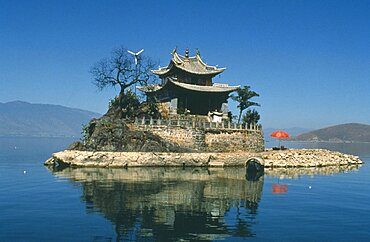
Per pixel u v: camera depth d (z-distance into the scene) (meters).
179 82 78.81
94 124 66.75
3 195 33.44
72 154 60.62
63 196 33.00
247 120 83.19
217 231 22.69
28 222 24.23
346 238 21.67
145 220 24.92
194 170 56.78
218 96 81.31
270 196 34.56
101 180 43.53
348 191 38.62
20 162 70.69
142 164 59.31
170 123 65.75
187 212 27.36
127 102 73.38
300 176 52.03
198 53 87.88
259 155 68.50
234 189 38.25
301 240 21.22
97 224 23.86
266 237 21.69
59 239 20.91
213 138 69.19
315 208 29.52
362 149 178.75
